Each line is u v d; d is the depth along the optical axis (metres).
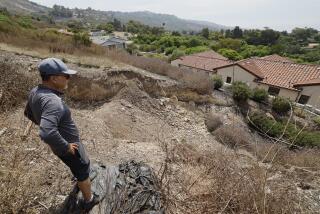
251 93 17.59
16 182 3.12
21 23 26.89
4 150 4.13
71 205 3.01
